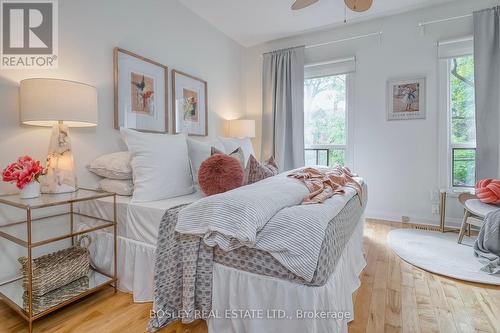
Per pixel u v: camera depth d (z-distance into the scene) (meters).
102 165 1.94
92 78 2.04
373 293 1.66
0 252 1.61
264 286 1.16
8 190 1.63
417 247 2.38
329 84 3.61
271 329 1.15
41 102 1.50
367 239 2.61
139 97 2.40
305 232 1.08
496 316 1.43
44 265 1.45
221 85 3.60
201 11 3.07
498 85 2.67
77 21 1.94
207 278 1.30
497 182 2.32
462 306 1.52
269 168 2.23
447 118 2.97
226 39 3.67
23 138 1.69
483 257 2.09
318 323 1.08
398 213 3.23
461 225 2.71
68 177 1.64
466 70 2.92
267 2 2.89
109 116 2.16
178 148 1.98
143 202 1.69
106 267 1.75
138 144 1.79
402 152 3.19
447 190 2.94
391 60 3.21
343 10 3.05
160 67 2.62
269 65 3.78
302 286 1.09
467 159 2.96
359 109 3.40
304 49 3.57
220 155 1.86
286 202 1.29
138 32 2.40
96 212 1.83
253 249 1.19
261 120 4.01
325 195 1.48
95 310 1.48
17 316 1.42
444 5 2.94
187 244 1.34
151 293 1.54
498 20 2.65
